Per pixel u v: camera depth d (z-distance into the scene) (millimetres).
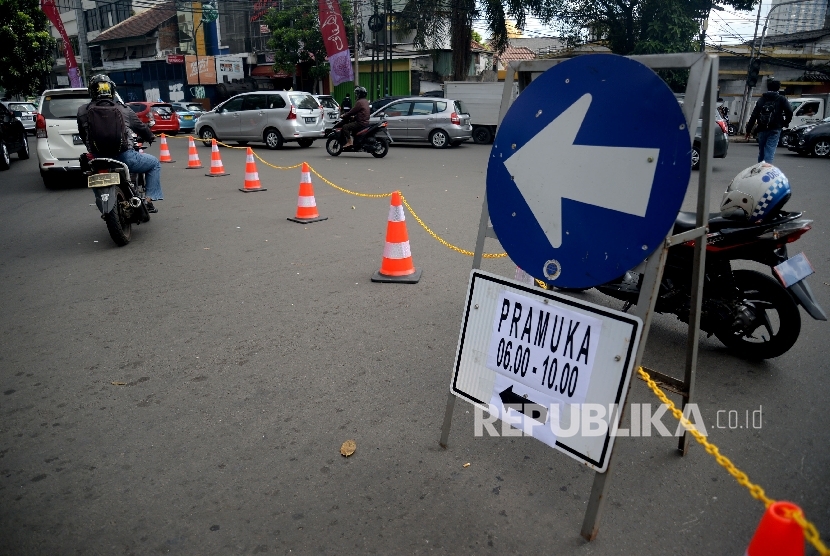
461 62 27469
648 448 3041
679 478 2799
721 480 2783
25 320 4840
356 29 31281
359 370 3908
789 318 3766
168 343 4363
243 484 2781
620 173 2199
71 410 3455
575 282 2373
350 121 16594
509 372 2611
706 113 2297
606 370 2262
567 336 2389
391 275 5781
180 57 41312
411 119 20484
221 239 7426
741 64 36812
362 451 3027
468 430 3207
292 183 11930
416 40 28734
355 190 11070
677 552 2340
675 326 4605
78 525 2531
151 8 45750
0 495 2729
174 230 7934
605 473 2295
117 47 46750
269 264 6328
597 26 23422
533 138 2447
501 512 2574
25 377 3865
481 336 2736
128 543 2424
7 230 8070
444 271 6043
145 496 2709
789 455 2963
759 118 10633
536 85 2428
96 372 3920
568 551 2346
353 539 2426
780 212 3785
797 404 3445
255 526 2510
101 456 3014
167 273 6051
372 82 31734
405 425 3266
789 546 1534
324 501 2658
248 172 11047
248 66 40375
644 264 2211
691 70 2045
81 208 9617
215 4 40156
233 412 3414
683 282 3984
